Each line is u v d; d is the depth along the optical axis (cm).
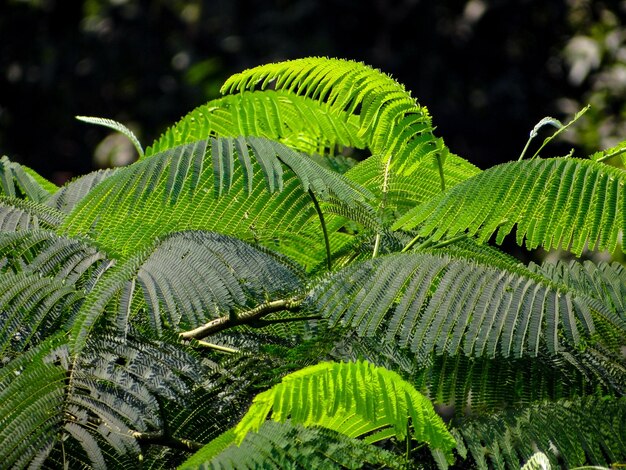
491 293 352
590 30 1045
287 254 383
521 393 365
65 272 357
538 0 1065
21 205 377
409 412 331
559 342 361
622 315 370
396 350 361
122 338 347
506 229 363
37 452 338
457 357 363
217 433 359
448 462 346
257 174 368
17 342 350
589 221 360
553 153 993
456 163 396
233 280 350
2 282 351
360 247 381
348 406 329
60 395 341
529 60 1065
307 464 332
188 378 352
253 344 368
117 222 366
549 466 339
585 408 358
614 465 353
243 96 394
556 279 377
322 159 419
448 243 378
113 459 345
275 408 327
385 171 397
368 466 347
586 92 1000
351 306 354
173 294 347
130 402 342
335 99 385
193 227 370
